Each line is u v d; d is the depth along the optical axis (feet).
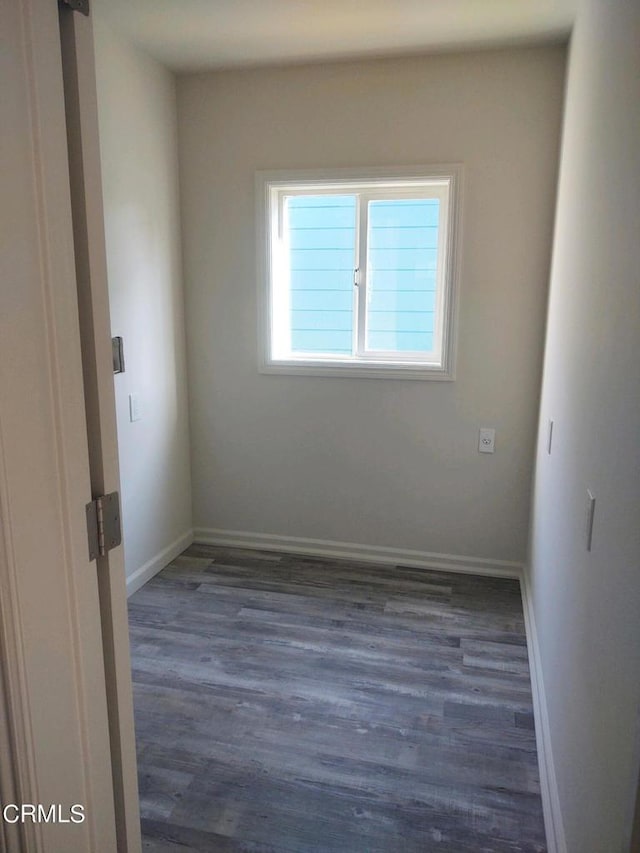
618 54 4.73
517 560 10.70
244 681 7.71
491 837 5.49
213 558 11.37
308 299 11.11
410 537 11.09
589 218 5.77
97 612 3.14
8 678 2.63
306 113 10.07
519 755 6.48
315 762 6.35
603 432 4.48
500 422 10.34
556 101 9.20
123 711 3.46
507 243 9.75
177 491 11.35
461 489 10.71
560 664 5.90
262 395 11.23
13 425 2.50
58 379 2.73
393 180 9.96
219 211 10.70
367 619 9.23
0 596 2.55
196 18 8.22
